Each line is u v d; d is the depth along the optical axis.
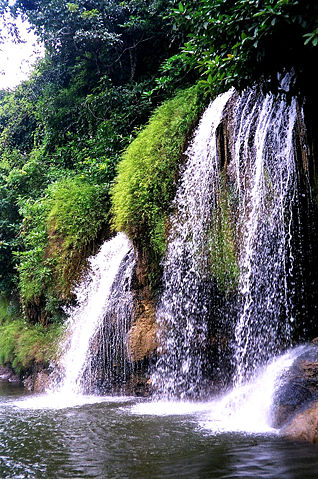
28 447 3.78
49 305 10.74
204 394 6.57
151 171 7.72
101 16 12.58
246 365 6.14
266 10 4.32
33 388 9.54
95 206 10.01
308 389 4.15
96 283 9.19
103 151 11.84
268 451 3.31
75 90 14.01
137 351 7.33
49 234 10.99
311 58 4.72
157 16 11.59
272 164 5.99
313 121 5.42
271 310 6.01
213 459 3.17
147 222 7.67
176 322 7.13
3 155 17.09
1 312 15.75
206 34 5.30
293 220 5.78
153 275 7.55
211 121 7.20
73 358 8.74
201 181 7.09
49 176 13.68
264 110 6.23
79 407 6.18
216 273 6.59
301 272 5.79
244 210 6.32
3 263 15.16
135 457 3.33
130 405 6.26
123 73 13.12
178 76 10.24
